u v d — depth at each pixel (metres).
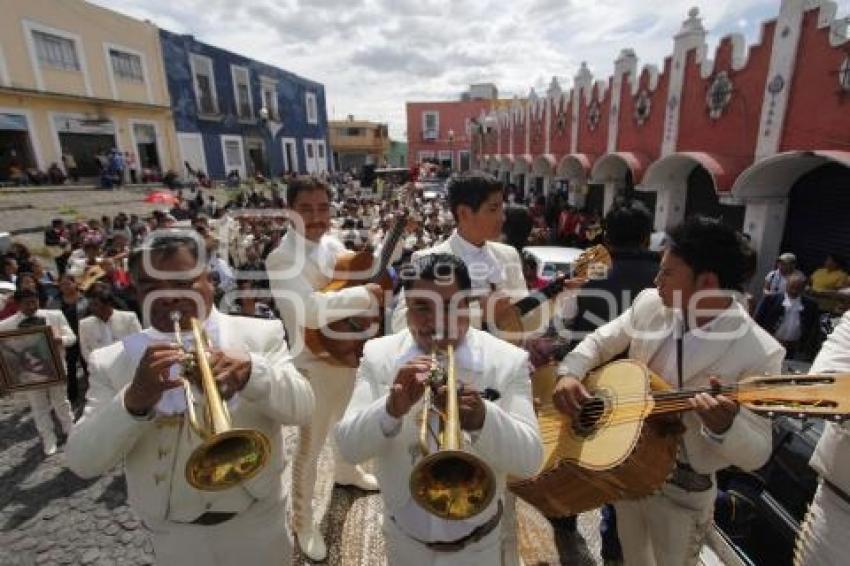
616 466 1.90
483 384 1.72
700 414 1.77
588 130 15.70
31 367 4.29
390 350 1.83
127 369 1.76
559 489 2.14
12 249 8.11
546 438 2.30
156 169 25.31
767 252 8.66
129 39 24.47
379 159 57.69
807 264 8.30
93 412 1.71
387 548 1.82
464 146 46.25
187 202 17.44
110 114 23.72
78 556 3.26
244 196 19.59
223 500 1.80
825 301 6.64
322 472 3.48
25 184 19.47
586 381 2.33
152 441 1.74
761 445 1.81
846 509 1.67
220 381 1.57
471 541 1.69
